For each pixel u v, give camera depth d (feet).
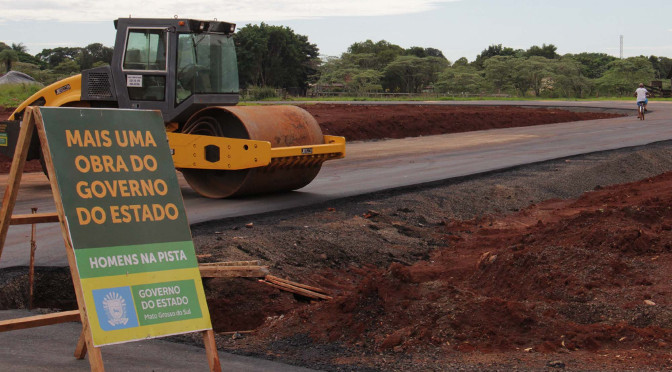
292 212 39.09
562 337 19.77
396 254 34.12
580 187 53.57
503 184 51.34
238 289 25.91
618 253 27.55
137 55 43.57
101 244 15.72
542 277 25.40
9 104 123.03
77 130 16.20
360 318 21.27
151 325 15.80
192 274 16.88
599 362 18.07
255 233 33.12
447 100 213.05
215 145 40.93
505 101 193.88
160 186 17.13
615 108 140.05
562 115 117.50
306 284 28.09
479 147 76.18
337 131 86.84
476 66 359.25
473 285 27.89
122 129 16.94
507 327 20.39
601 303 22.44
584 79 265.75
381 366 18.25
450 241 37.22
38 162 62.64
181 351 19.29
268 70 303.89
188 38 42.91
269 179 42.78
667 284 24.27
